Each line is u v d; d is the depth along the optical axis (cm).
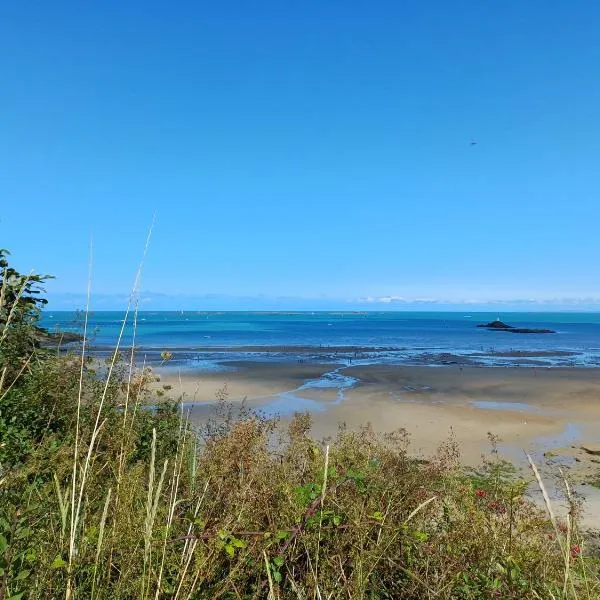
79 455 243
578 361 3372
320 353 3797
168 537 197
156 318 17838
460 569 238
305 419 446
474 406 1697
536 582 235
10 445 340
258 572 218
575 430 1385
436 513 288
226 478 279
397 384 2177
